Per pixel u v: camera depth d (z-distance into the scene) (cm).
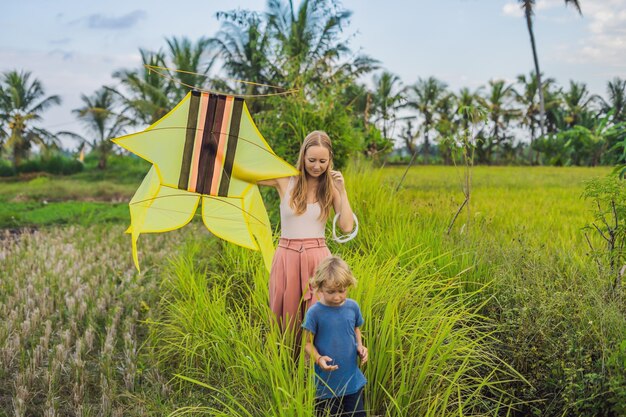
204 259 750
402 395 388
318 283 365
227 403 415
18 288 717
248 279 617
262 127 977
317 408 377
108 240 1097
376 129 1163
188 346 494
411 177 2283
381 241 670
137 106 3428
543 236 781
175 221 463
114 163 4194
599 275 511
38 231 1302
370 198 813
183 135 455
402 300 479
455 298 556
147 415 430
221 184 461
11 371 511
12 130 4106
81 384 478
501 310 516
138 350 541
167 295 654
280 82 1053
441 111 5694
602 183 540
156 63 3541
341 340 373
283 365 412
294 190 455
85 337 564
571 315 458
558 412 422
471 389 451
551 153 4975
